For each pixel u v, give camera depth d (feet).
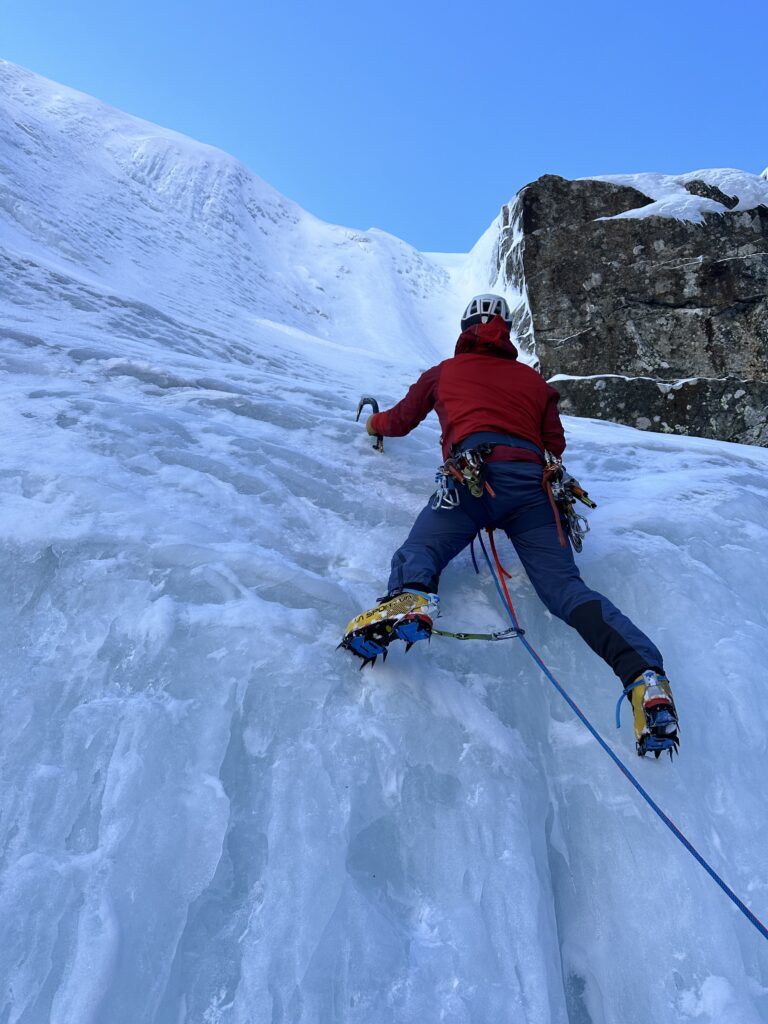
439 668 6.93
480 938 4.99
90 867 4.85
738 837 6.23
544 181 39.42
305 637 6.70
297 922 4.79
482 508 7.58
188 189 62.95
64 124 63.10
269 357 25.55
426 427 13.91
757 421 34.12
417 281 68.03
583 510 10.64
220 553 7.43
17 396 10.87
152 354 15.65
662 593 8.59
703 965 5.31
